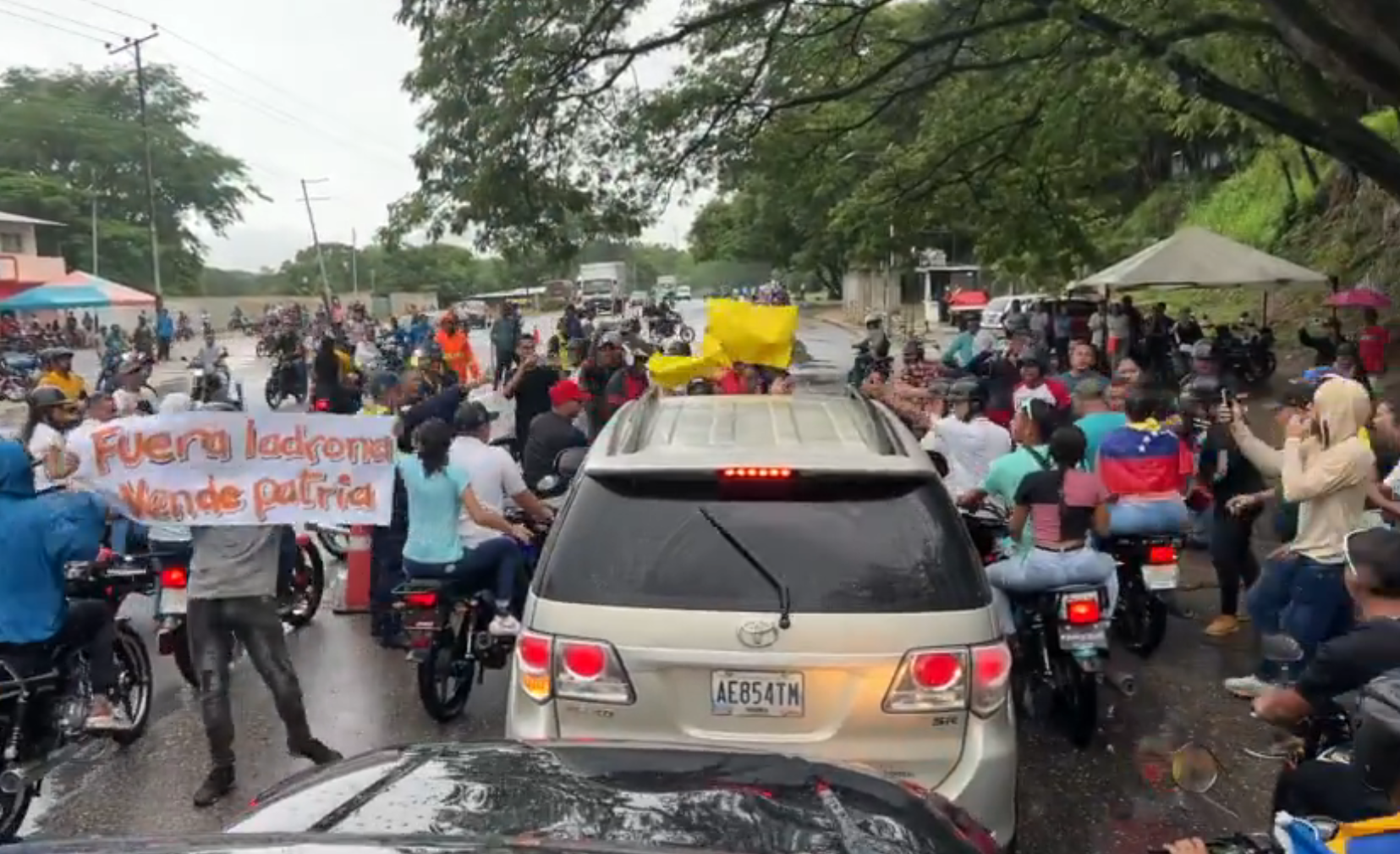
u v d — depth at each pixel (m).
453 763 2.96
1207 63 14.12
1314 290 29.14
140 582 6.07
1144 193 46.66
